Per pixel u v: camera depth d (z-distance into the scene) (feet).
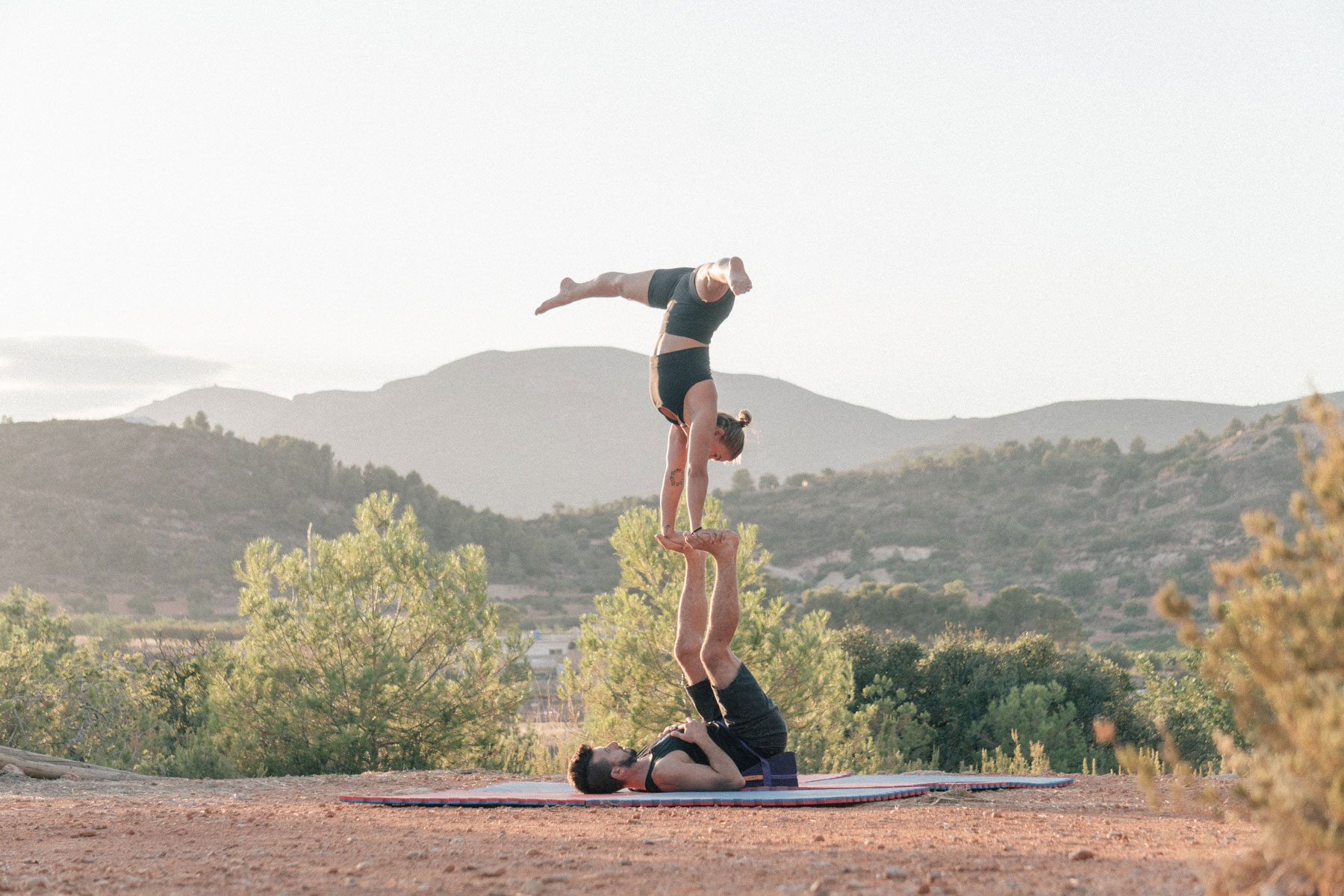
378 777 36.45
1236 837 14.53
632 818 20.03
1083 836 16.06
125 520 551.59
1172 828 16.56
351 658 48.93
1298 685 8.34
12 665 52.37
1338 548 8.61
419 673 48.32
